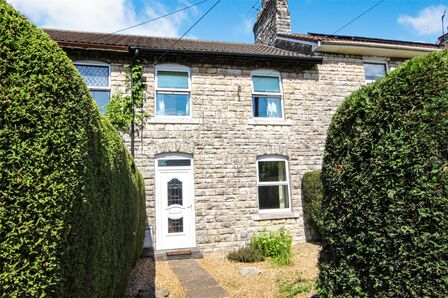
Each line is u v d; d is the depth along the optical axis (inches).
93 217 104.6
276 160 403.2
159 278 257.4
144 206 321.4
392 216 119.9
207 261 322.3
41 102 83.5
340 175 147.3
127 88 370.9
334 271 150.1
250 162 390.0
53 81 86.9
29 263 76.8
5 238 74.7
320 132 419.2
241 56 394.9
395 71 133.2
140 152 360.5
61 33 439.5
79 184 90.2
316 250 340.8
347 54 449.1
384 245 122.9
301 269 267.4
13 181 77.0
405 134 119.3
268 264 295.4
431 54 124.2
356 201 136.4
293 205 394.0
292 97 420.5
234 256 320.8
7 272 74.1
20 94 81.1
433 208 108.4
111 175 135.5
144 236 331.3
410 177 115.7
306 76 430.6
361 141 137.4
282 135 406.6
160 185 365.4
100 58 370.0
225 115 393.7
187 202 369.7
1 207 75.2
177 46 420.2
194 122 381.4
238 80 407.2
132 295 210.5
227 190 377.4
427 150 112.3
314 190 375.6
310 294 200.8
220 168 380.2
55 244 80.4
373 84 142.1
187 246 360.8
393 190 120.2
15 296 74.3
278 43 519.8
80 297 95.7
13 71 81.7
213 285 235.3
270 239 332.2
